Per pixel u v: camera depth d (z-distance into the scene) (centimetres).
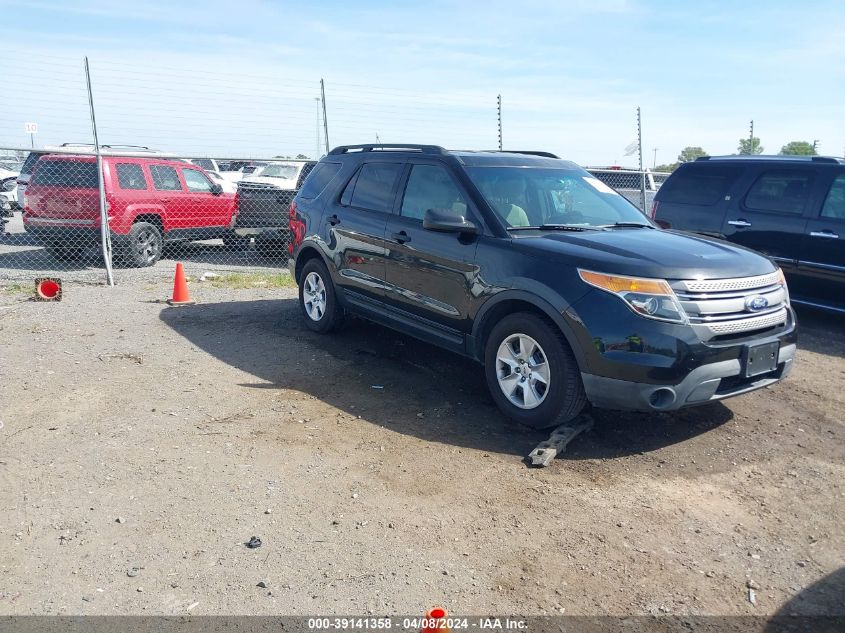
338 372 598
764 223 819
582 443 472
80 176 1107
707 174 893
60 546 339
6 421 477
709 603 315
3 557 330
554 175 594
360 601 308
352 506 382
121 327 728
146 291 933
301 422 489
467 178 547
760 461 455
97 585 313
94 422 479
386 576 325
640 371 426
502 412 512
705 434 494
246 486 399
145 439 454
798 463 454
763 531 374
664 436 488
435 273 546
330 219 670
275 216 1258
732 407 546
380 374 596
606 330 433
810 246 780
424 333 573
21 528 353
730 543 362
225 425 480
